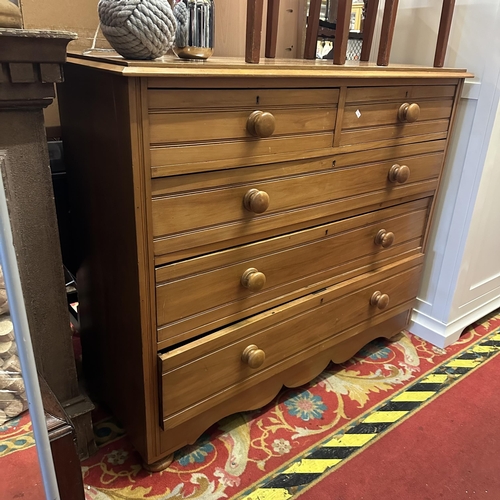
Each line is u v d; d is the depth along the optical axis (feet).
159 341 3.20
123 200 2.85
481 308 5.92
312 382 4.80
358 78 3.52
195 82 2.70
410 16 4.97
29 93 2.64
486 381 4.90
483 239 5.31
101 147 2.97
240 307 3.59
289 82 3.13
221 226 3.19
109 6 2.59
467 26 4.54
